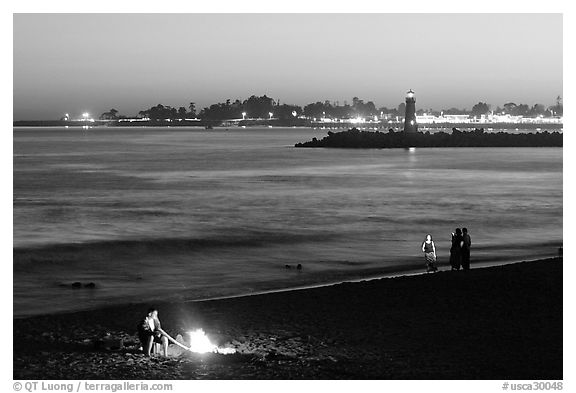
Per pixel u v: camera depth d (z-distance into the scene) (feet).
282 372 46.78
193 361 49.62
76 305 73.46
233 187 243.19
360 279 87.10
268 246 115.55
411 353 52.24
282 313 65.51
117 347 53.47
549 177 288.30
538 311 65.62
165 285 84.02
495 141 607.78
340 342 55.62
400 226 143.64
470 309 66.49
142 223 150.00
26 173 305.32
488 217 159.74
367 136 595.06
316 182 264.72
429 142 597.93
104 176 291.17
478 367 48.37
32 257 103.40
